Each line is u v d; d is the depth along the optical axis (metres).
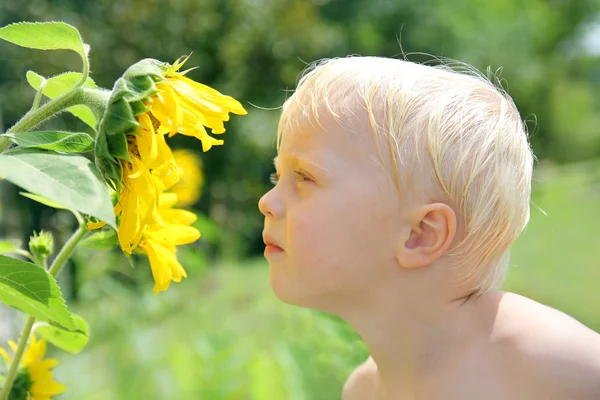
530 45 13.54
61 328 0.93
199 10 5.57
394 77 0.95
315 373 1.32
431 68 0.98
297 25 6.45
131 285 2.55
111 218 0.78
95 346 1.95
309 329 1.43
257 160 6.02
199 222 2.12
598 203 7.39
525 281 3.62
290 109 0.96
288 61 6.35
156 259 0.92
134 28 5.09
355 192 0.92
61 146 0.85
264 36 6.17
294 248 0.94
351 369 1.32
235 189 5.88
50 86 0.93
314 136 0.94
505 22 12.93
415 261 0.92
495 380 0.91
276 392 1.32
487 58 11.73
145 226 0.86
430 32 10.79
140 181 0.85
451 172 0.92
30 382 0.99
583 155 13.76
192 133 0.85
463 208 0.92
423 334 0.94
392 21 10.59
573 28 15.03
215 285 2.94
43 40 0.88
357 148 0.93
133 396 1.45
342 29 9.81
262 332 1.78
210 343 1.50
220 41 5.91
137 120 0.84
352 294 0.94
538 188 7.24
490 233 0.93
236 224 5.62
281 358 1.33
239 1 6.03
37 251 0.98
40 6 4.49
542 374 0.89
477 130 0.93
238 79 6.09
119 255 2.34
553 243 5.01
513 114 0.96
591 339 0.91
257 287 3.21
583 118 15.30
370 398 1.04
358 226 0.92
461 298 0.94
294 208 0.94
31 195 0.89
